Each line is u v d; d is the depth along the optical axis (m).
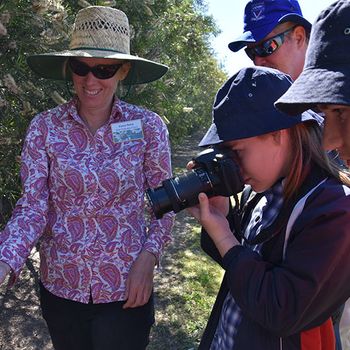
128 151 1.81
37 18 2.10
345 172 1.20
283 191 1.19
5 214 2.63
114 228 1.80
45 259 1.86
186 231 5.55
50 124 1.77
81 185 1.74
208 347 1.44
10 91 2.26
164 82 4.23
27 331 3.24
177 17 5.77
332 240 1.06
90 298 1.82
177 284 4.11
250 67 1.19
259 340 1.23
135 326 1.92
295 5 2.22
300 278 1.08
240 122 1.14
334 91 0.88
